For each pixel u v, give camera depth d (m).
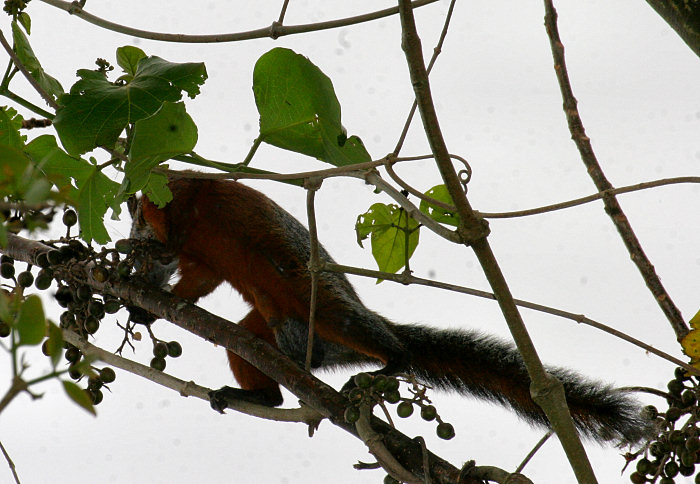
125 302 7.17
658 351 5.35
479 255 4.42
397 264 7.37
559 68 6.68
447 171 4.32
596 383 7.63
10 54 5.73
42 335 2.32
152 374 6.35
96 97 5.72
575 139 6.58
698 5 5.22
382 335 8.25
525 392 8.59
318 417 6.34
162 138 5.09
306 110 6.01
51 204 2.71
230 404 7.25
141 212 8.68
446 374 8.90
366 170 5.36
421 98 4.25
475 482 5.08
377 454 5.34
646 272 6.14
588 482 4.35
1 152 2.42
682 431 5.23
